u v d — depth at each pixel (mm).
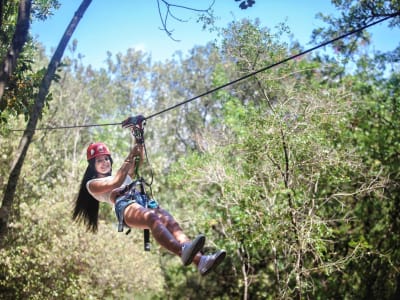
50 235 15867
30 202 16859
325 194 14008
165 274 21562
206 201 14367
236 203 12078
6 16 7801
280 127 11211
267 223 11484
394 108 14992
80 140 33375
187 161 13031
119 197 5078
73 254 15758
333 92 12258
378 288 15680
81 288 15922
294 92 11820
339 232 14547
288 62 12219
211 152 13125
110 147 26328
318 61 14836
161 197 24812
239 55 11750
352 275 15352
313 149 11555
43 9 8266
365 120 15008
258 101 13633
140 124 5363
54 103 31594
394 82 15359
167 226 4715
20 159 5227
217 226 15633
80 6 5574
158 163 25062
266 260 16281
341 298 15500
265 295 15523
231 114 13398
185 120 31734
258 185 12180
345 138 13461
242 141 12125
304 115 11484
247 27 11531
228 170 12484
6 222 5133
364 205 15281
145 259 18828
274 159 11695
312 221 11289
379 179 14195
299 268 11883
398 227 15602
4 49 7965
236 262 17328
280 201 11859
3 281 15266
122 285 17344
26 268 15469
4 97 7918
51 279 15852
